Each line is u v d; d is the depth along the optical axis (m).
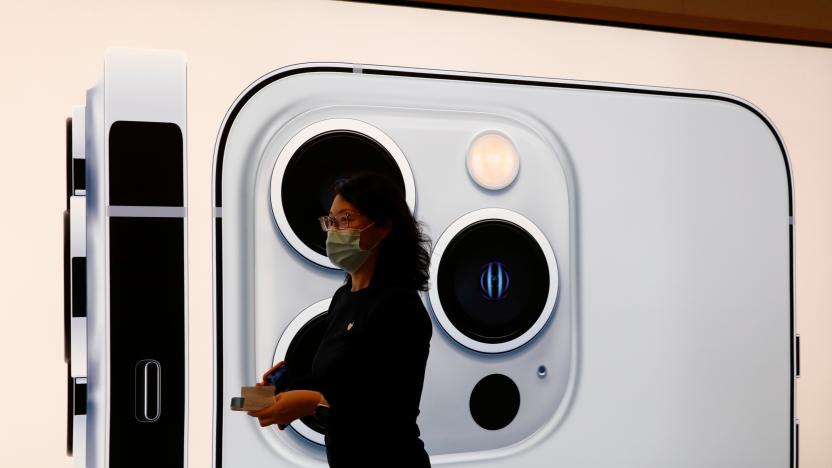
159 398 1.55
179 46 1.90
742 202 2.33
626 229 2.20
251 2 1.95
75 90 1.85
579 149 2.16
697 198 2.28
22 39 1.82
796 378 2.39
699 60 2.38
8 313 1.81
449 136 2.02
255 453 1.86
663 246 2.24
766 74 2.46
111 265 1.53
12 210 1.81
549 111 2.13
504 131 2.07
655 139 2.24
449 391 2.00
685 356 2.26
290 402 1.26
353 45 2.04
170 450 1.56
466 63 2.13
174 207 1.58
